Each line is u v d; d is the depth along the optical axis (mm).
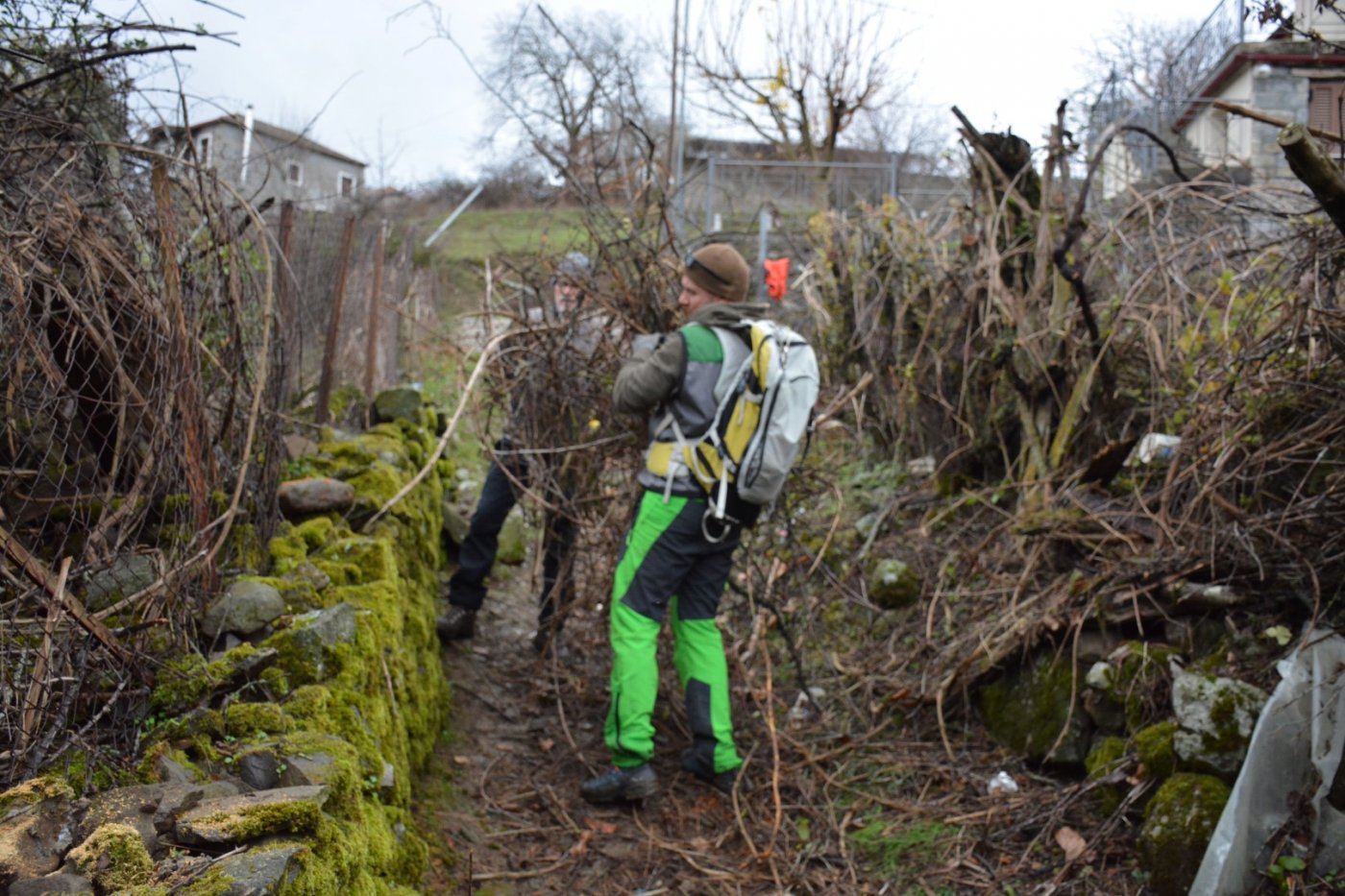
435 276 8844
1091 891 2965
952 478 5133
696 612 3697
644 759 3570
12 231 2180
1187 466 3584
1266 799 2734
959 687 3941
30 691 1885
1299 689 2789
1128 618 3523
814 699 4223
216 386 2824
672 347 3518
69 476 2504
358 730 2477
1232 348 3525
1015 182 4859
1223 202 4230
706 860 3359
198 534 2461
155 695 2191
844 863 3314
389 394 5660
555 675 4199
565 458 4082
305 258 5152
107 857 1536
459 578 4566
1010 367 4676
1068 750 3506
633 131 4215
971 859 3234
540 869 3262
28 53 2604
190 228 2871
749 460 3486
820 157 18000
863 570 4777
